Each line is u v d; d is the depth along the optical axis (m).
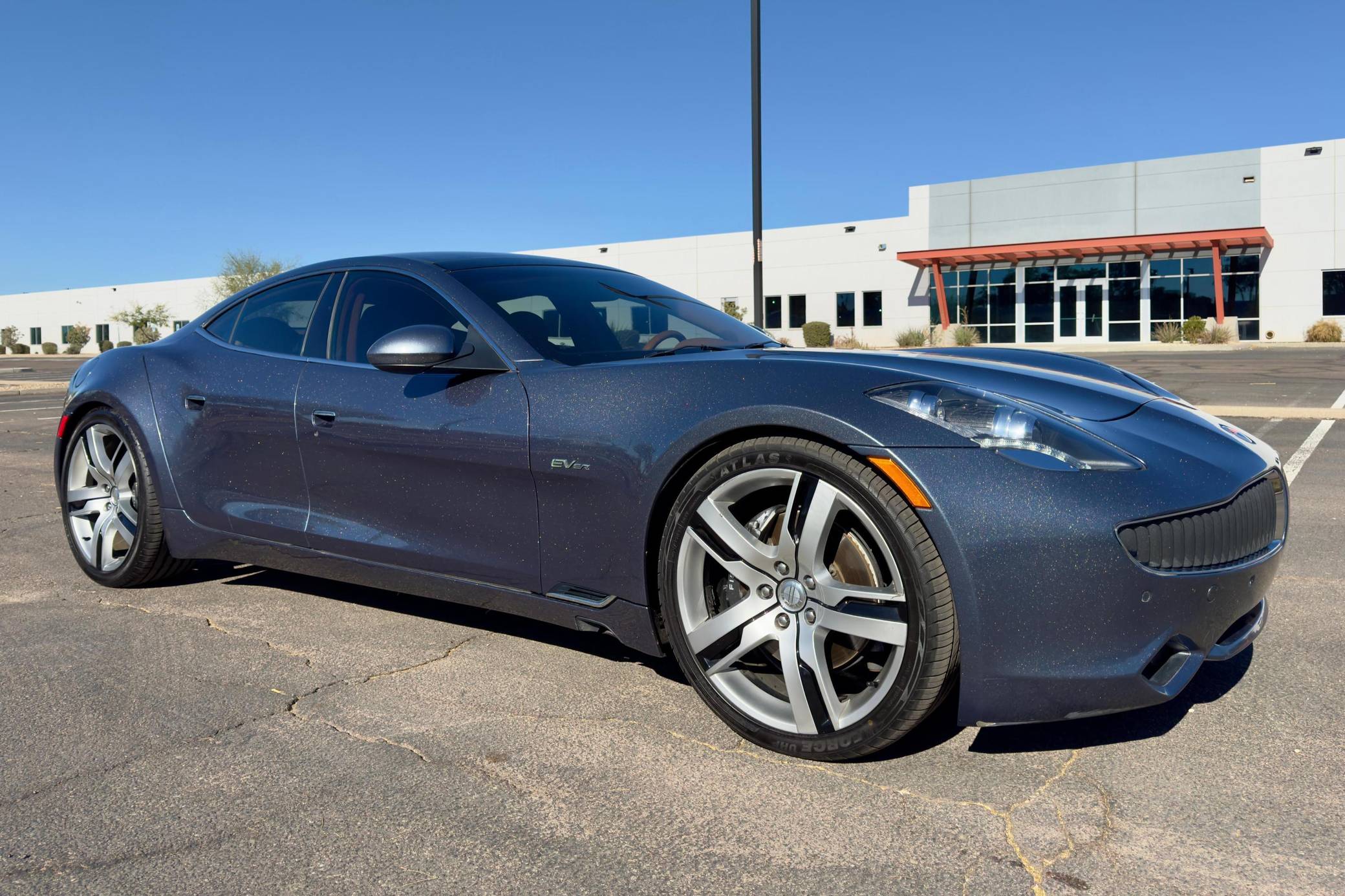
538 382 2.54
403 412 2.75
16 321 60.94
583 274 3.25
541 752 2.20
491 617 3.25
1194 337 27.91
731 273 36.81
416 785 2.04
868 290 34.22
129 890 1.66
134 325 52.00
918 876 1.68
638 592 2.36
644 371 2.40
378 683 2.63
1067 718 1.93
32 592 3.63
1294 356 22.00
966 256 30.62
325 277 3.25
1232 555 2.04
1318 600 3.32
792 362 2.26
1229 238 27.33
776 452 2.10
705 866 1.72
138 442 3.46
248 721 2.38
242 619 3.25
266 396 3.10
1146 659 1.89
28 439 9.69
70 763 2.16
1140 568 1.87
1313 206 27.95
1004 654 1.90
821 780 2.04
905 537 1.93
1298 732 2.25
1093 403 2.21
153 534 3.47
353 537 2.91
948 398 2.01
